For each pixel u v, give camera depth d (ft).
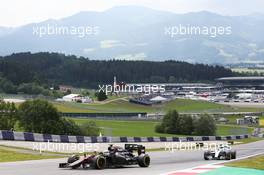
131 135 403.75
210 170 97.30
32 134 173.58
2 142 162.20
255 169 101.19
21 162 115.65
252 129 590.96
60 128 333.42
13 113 352.90
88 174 86.69
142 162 106.42
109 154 101.60
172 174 89.30
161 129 485.15
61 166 98.17
